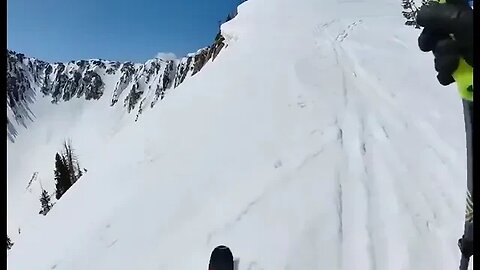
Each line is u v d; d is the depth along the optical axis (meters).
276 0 22.12
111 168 9.00
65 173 47.06
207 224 5.96
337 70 11.04
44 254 6.62
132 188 7.62
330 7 21.09
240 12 23.06
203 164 7.58
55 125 161.38
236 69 12.22
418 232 5.27
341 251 5.14
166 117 10.50
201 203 6.50
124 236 6.30
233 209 6.10
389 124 8.08
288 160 7.07
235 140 8.09
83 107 173.12
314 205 5.89
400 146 7.23
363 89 9.89
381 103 9.12
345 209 5.79
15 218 98.75
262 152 7.45
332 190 6.15
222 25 22.33
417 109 8.73
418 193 6.00
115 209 7.09
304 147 7.37
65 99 175.75
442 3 1.43
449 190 6.01
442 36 1.44
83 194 8.42
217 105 10.01
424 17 1.45
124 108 169.50
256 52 13.58
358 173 6.51
